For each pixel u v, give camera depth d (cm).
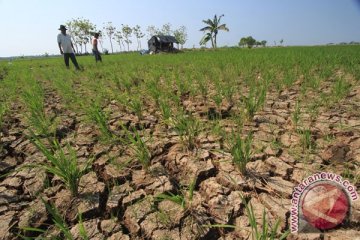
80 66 1064
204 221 168
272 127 296
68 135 303
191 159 235
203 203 185
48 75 756
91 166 228
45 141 288
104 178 222
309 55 1147
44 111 383
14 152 274
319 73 586
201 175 216
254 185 197
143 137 286
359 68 648
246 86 511
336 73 643
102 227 171
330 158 222
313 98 401
